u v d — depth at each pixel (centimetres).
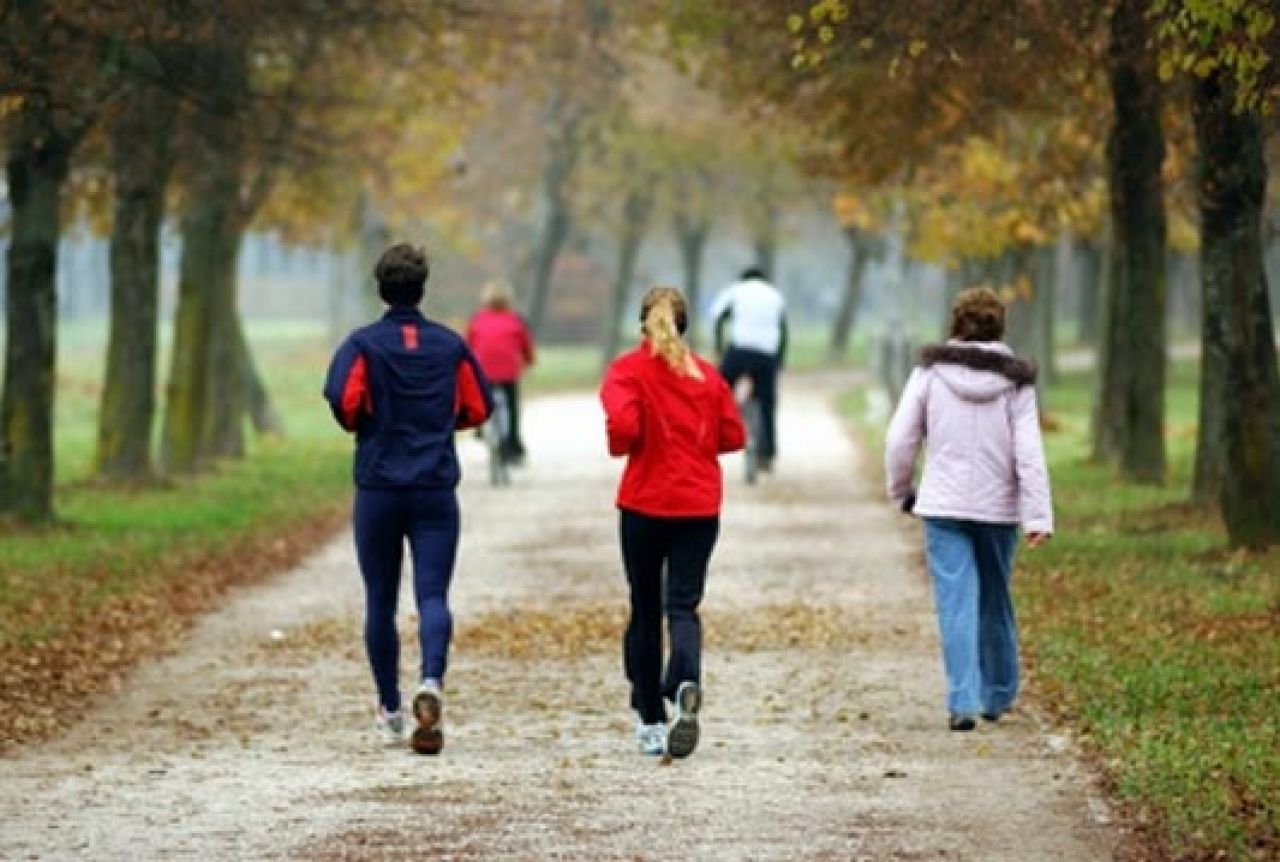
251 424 8675
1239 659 2548
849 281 15350
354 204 7706
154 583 3556
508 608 3353
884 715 2338
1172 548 3656
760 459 5559
